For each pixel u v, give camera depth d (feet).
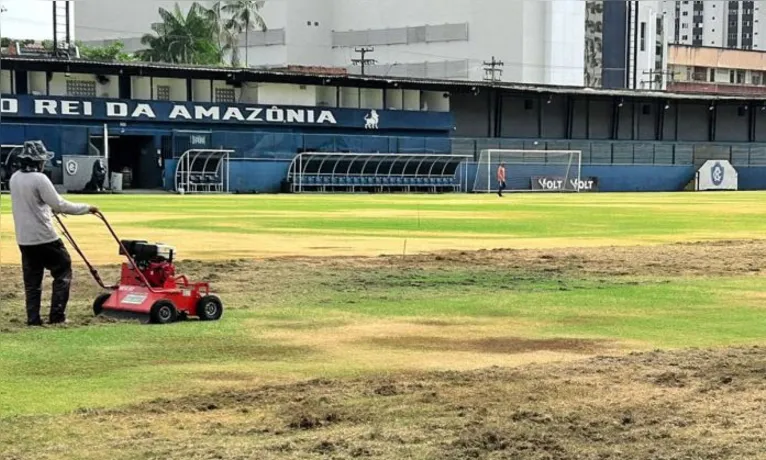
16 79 212.02
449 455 20.49
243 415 23.80
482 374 28.53
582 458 20.29
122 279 38.78
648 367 29.45
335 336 35.27
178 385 27.02
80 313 39.65
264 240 78.33
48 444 21.36
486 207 145.89
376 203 156.76
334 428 22.57
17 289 47.03
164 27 351.25
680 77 480.64
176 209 127.65
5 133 191.31
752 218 118.93
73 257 62.90
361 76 245.24
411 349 32.91
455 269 58.18
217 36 362.12
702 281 53.01
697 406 24.45
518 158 257.96
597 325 38.27
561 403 24.82
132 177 222.69
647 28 413.39
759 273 56.95
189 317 38.63
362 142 234.99
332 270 56.80
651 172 276.41
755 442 21.33
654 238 85.51
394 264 60.44
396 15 410.93
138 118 212.64
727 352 32.01
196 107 220.23
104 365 29.60
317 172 223.71
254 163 215.72
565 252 69.10
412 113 251.19
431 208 140.15
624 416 23.45
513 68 382.63
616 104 287.48
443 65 398.83
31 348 32.14
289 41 414.21
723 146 291.38
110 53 338.54
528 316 40.50
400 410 24.12
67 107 205.16
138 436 21.99
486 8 388.57
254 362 30.37
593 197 205.67
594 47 402.52
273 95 238.07
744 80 500.33
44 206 36.65
